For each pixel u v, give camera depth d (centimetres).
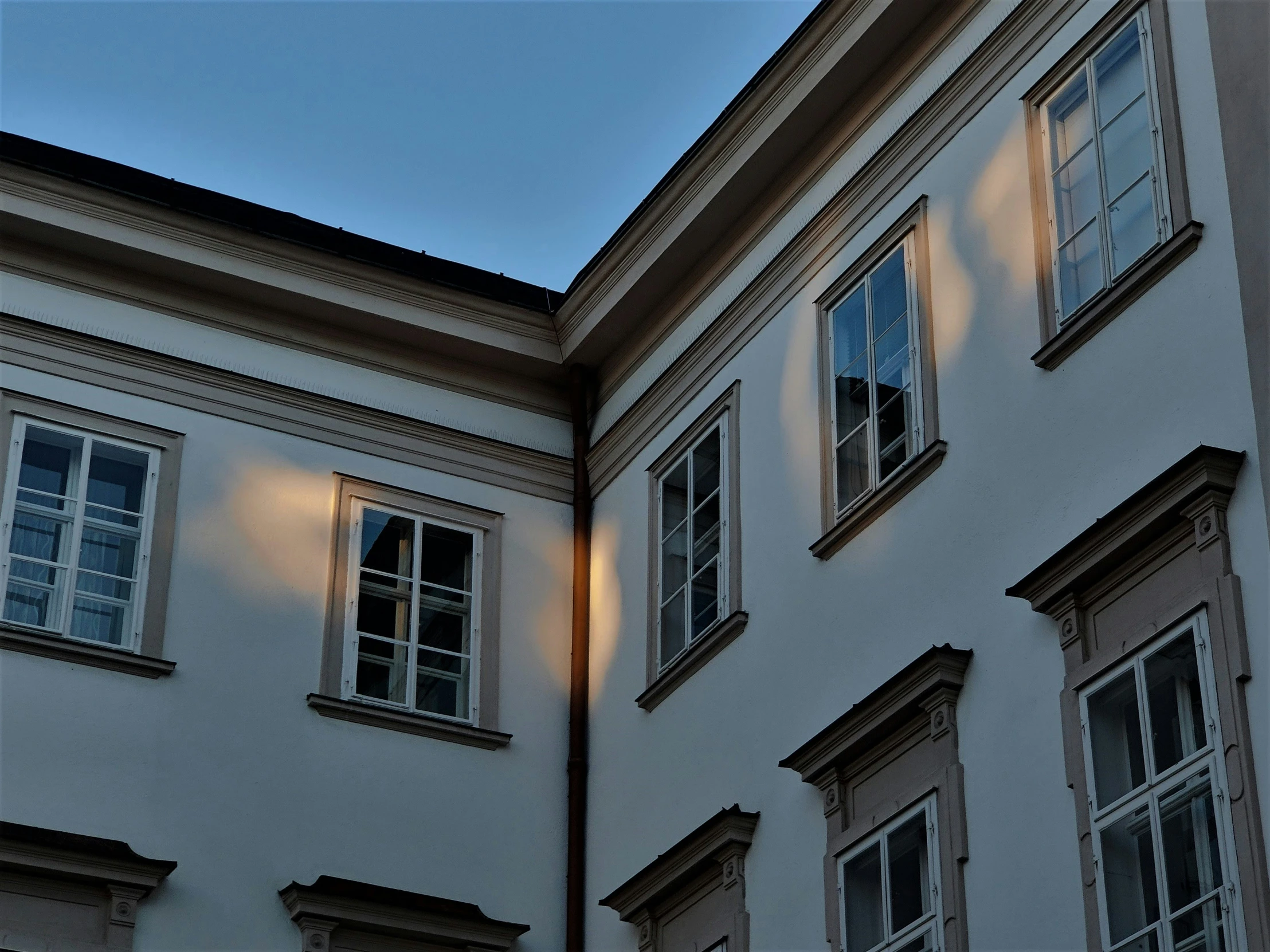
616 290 1402
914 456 1081
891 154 1187
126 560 1284
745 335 1292
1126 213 988
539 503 1438
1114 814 868
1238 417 877
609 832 1274
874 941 1002
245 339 1394
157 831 1200
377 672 1327
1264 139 900
